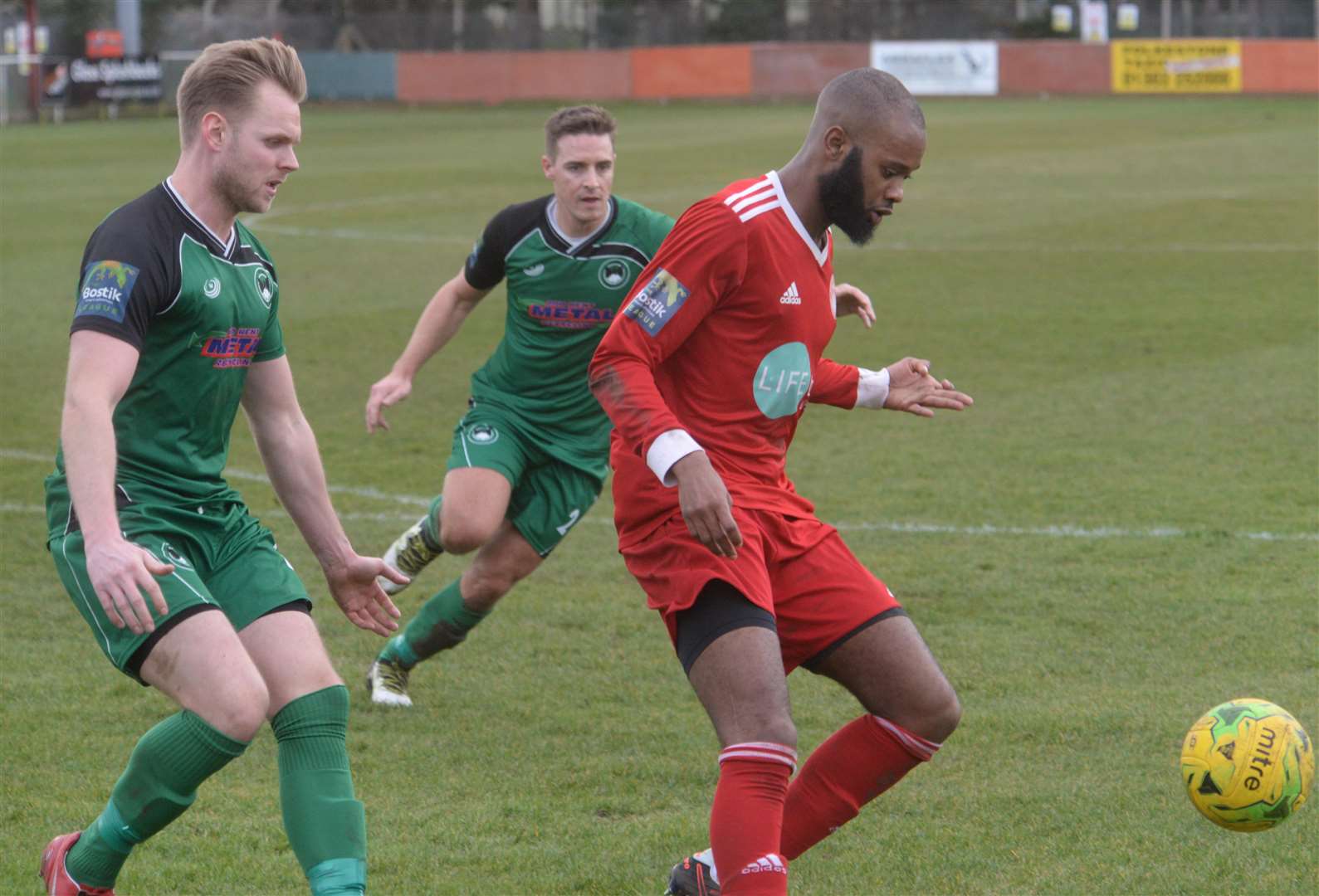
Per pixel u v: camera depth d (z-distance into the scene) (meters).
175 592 7.93
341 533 9.16
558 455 13.16
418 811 10.81
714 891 8.73
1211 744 9.04
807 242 8.52
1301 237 43.41
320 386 27.66
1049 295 35.66
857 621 8.57
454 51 124.25
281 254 44.41
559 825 10.56
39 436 24.27
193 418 8.52
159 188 8.34
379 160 72.00
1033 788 11.01
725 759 7.91
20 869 9.76
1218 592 15.62
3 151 78.44
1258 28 112.00
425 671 14.02
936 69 111.88
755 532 8.46
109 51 111.62
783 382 8.67
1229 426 23.27
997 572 16.55
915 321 32.84
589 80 117.50
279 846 10.24
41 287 38.84
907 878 9.62
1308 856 9.80
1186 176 59.47
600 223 13.12
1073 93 110.44
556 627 15.27
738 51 113.44
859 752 8.72
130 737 12.30
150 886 9.59
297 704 8.10
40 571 17.38
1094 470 20.98
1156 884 9.44
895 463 21.69
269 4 135.00
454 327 13.98
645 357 8.22
